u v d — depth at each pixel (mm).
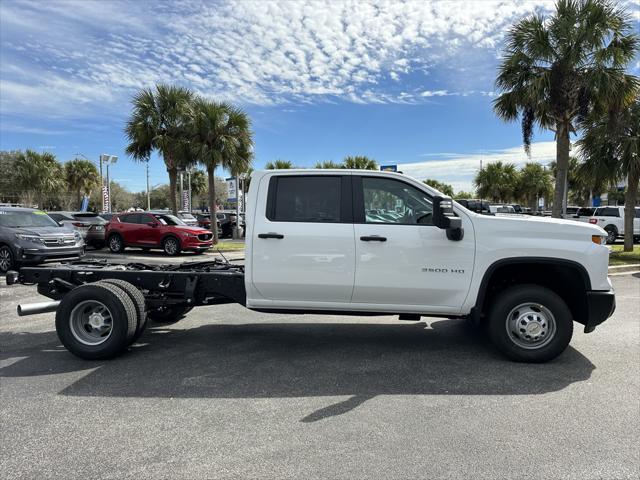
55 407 3607
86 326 4867
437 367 4508
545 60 12930
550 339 4488
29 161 40594
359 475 2643
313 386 4031
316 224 4605
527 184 50656
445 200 4160
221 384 4090
